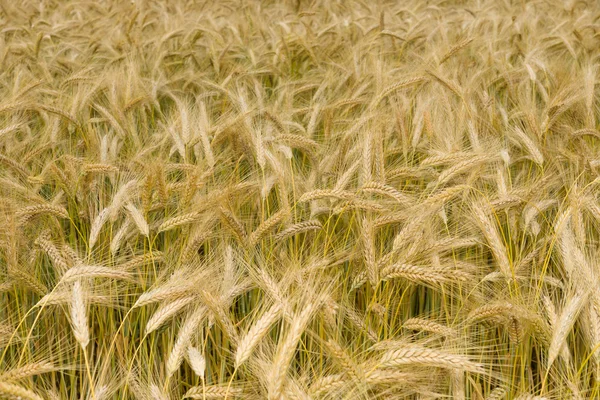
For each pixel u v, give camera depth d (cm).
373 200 150
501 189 150
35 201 154
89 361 141
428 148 166
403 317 147
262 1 446
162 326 143
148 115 204
